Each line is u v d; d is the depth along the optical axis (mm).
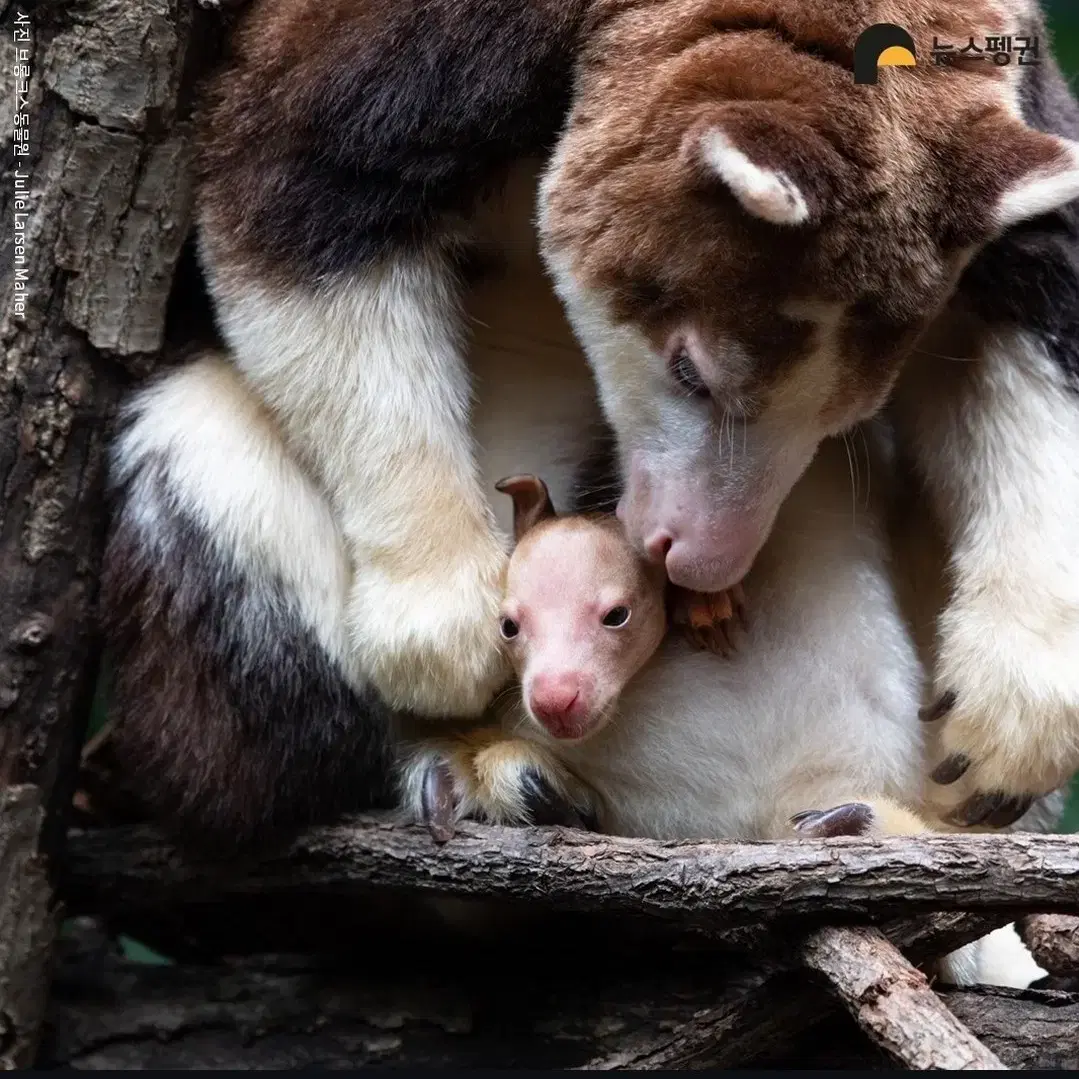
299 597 4629
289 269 4512
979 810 4656
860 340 4152
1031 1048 4035
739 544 4270
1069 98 5234
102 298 4551
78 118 4473
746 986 4777
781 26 4297
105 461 4660
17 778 4613
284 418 4633
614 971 4906
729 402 4211
